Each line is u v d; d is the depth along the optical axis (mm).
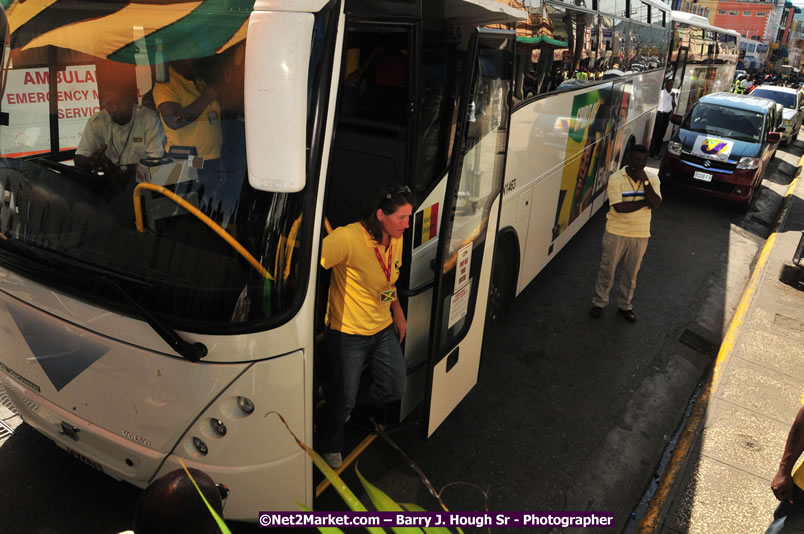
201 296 2570
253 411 2738
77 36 2689
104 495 3727
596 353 5996
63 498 3682
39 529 3457
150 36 2561
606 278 6469
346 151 3920
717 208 11422
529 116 5328
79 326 2873
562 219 7137
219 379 2658
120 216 2719
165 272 2627
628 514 4043
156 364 2729
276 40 2152
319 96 2389
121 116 2674
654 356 6070
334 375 3355
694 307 7305
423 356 4023
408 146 3236
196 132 2557
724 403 5309
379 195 2979
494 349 5891
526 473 4305
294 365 2697
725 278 8281
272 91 2176
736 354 6168
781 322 6953
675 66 15156
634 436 4852
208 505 1055
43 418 3371
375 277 3154
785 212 11328
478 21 3707
